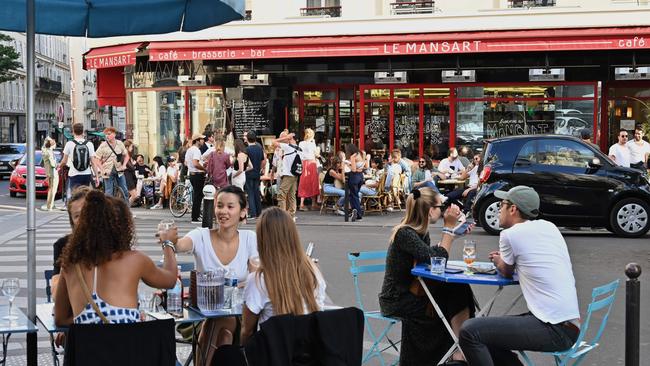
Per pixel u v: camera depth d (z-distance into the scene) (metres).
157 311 5.87
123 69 24.33
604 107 21.58
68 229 16.75
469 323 5.93
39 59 69.00
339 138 22.41
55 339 6.98
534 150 15.20
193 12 7.36
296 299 5.17
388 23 21.25
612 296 6.33
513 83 21.11
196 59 21.11
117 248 5.02
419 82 21.56
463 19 20.83
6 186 32.47
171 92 22.92
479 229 16.33
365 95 21.91
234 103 22.41
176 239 5.84
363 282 10.99
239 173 17.34
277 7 23.05
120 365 4.67
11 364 7.26
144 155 23.36
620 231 15.06
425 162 19.20
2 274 11.42
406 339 7.00
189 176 17.97
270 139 22.28
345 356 4.80
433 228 16.72
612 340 8.31
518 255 6.10
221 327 6.16
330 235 15.53
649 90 21.33
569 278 6.02
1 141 64.00
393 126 21.81
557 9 20.44
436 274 6.53
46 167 20.72
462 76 21.09
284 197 17.78
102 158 18.20
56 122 72.81
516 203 6.32
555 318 5.88
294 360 4.76
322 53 20.53
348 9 22.75
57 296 5.15
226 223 6.29
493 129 21.31
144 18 7.38
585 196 14.98
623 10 20.12
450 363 6.31
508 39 19.73
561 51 20.59
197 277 5.80
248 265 6.39
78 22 7.32
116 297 4.99
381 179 19.20
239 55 20.84
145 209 20.80
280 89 22.27
